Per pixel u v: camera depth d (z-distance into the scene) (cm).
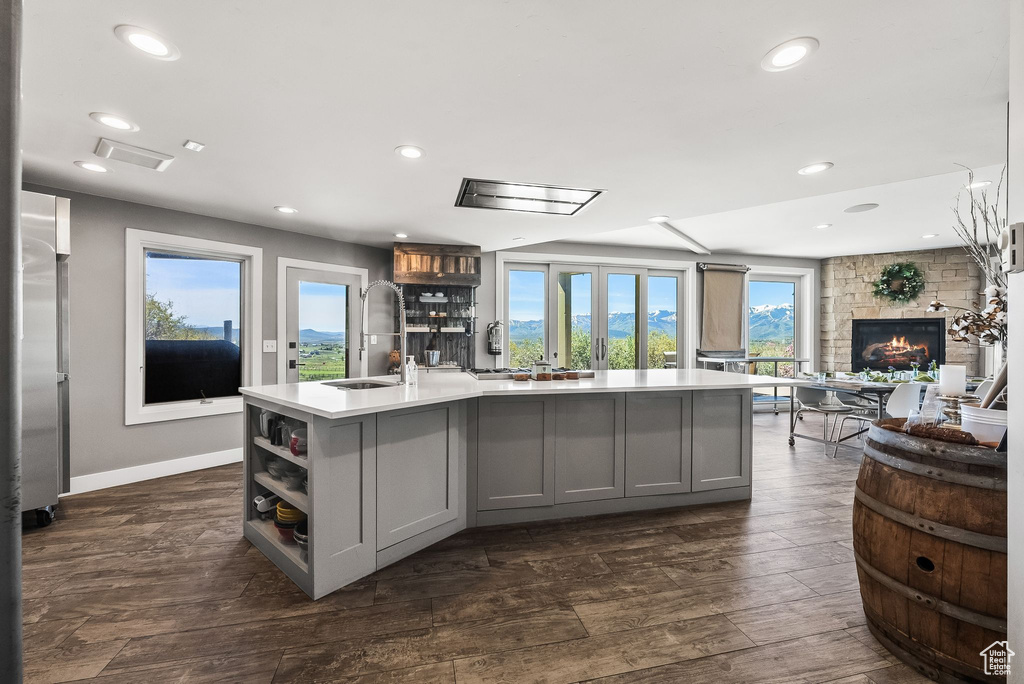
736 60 170
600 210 372
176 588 209
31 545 251
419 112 211
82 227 335
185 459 389
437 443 257
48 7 141
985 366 620
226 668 158
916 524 153
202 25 150
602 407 297
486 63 173
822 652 167
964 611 142
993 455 140
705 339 670
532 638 174
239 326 427
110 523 280
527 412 284
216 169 283
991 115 211
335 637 175
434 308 536
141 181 308
